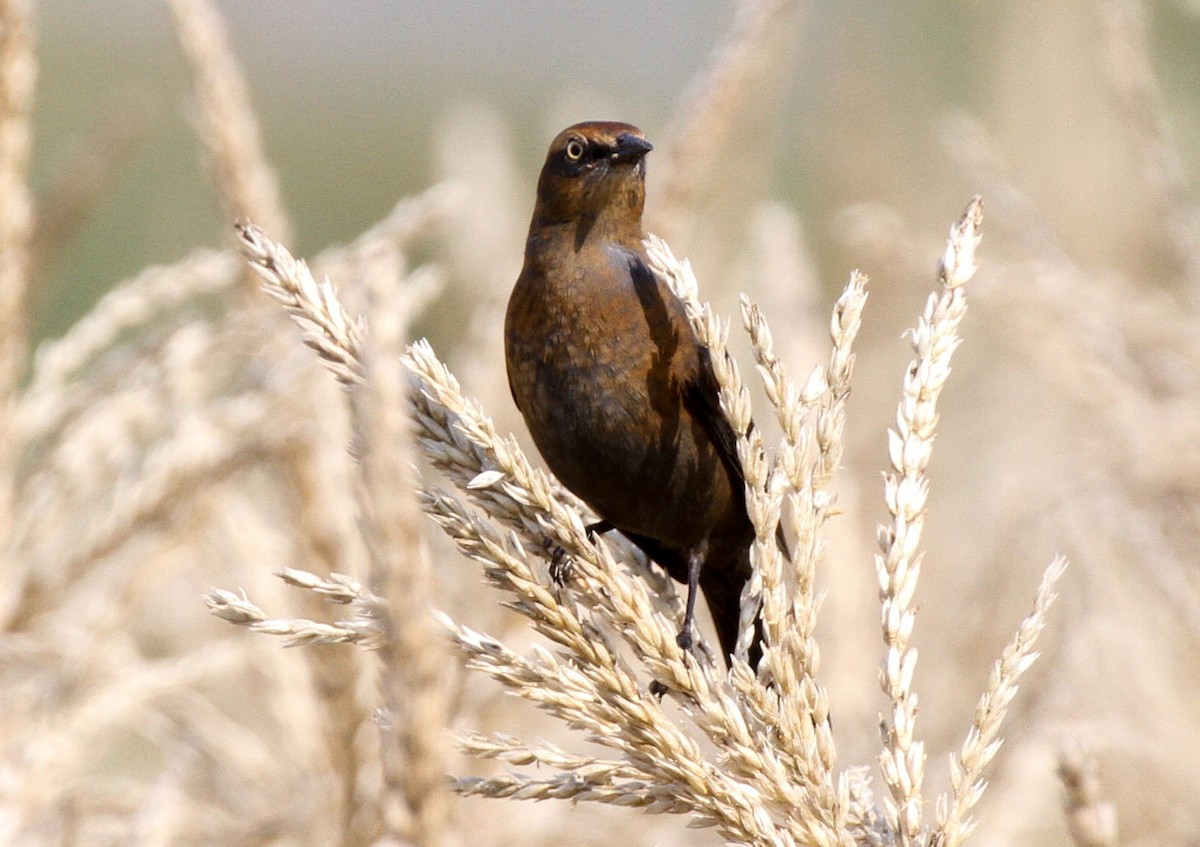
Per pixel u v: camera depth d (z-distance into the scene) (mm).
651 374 9070
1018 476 15578
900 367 17438
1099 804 6805
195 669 10258
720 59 11562
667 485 9328
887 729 6293
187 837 10375
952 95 21484
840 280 19391
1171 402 11914
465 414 6746
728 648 10250
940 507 17094
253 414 10039
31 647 9812
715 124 11586
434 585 9195
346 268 10594
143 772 13023
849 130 20984
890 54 21484
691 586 9562
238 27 36094
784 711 6371
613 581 6609
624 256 9188
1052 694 10438
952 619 13406
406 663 4172
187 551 10914
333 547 10398
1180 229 13680
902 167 21000
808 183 21500
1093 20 20578
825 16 21656
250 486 13141
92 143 12391
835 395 6551
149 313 10742
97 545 9797
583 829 11586
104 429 10062
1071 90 20172
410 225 10812
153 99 12797
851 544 12133
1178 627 11984
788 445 6484
